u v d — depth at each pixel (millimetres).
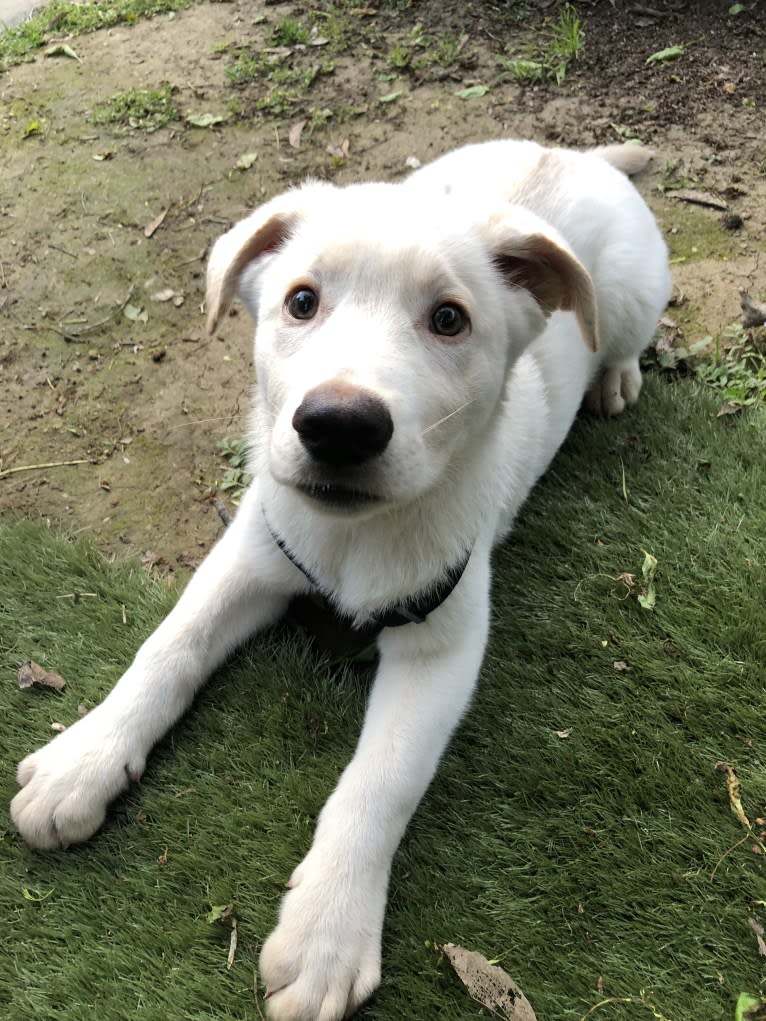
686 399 689
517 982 426
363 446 354
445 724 461
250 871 455
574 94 962
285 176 885
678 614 563
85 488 642
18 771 476
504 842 473
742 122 916
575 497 635
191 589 518
